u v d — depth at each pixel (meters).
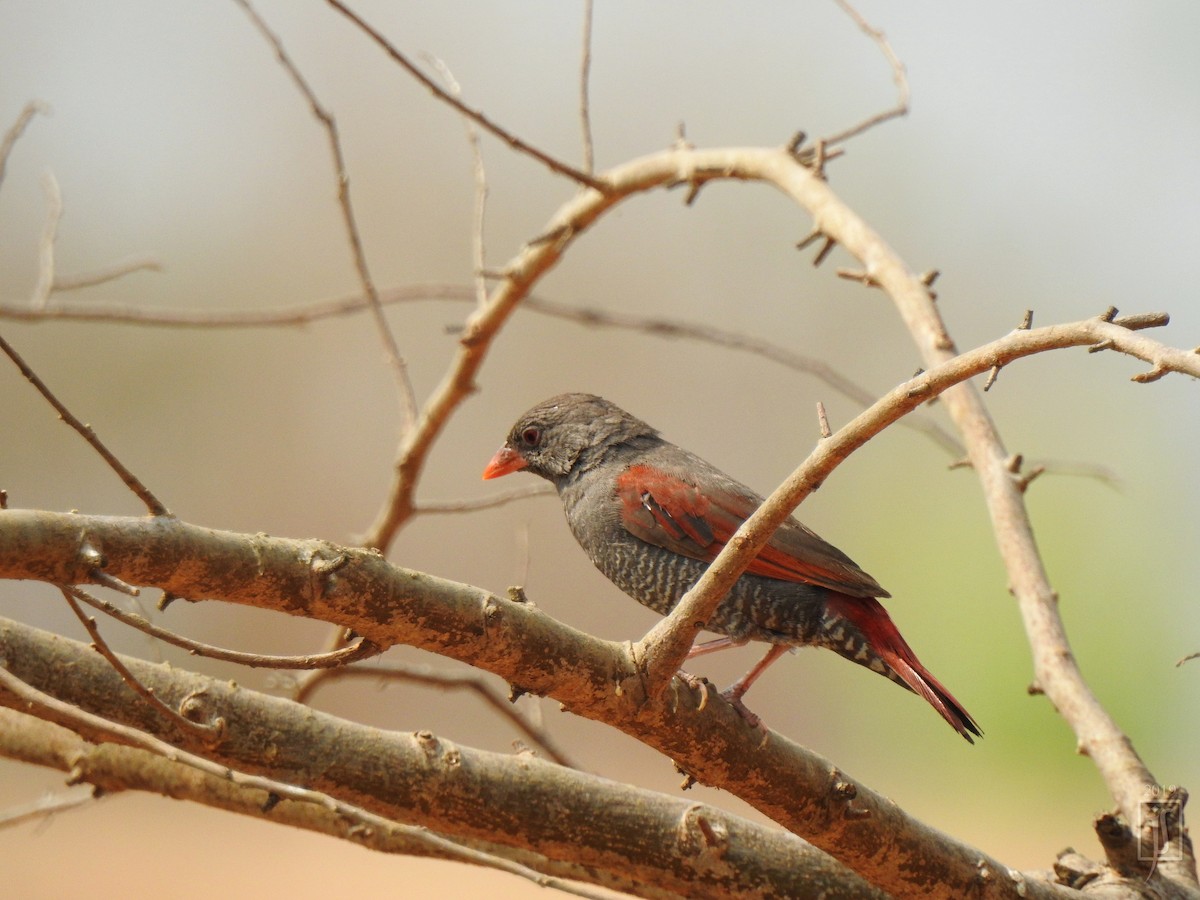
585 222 10.98
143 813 19.45
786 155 10.95
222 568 5.38
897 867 6.95
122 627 20.80
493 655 5.95
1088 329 5.34
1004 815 20.53
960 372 5.62
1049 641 8.88
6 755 7.59
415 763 6.70
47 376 26.30
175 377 27.44
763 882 7.15
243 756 6.52
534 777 6.90
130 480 5.27
